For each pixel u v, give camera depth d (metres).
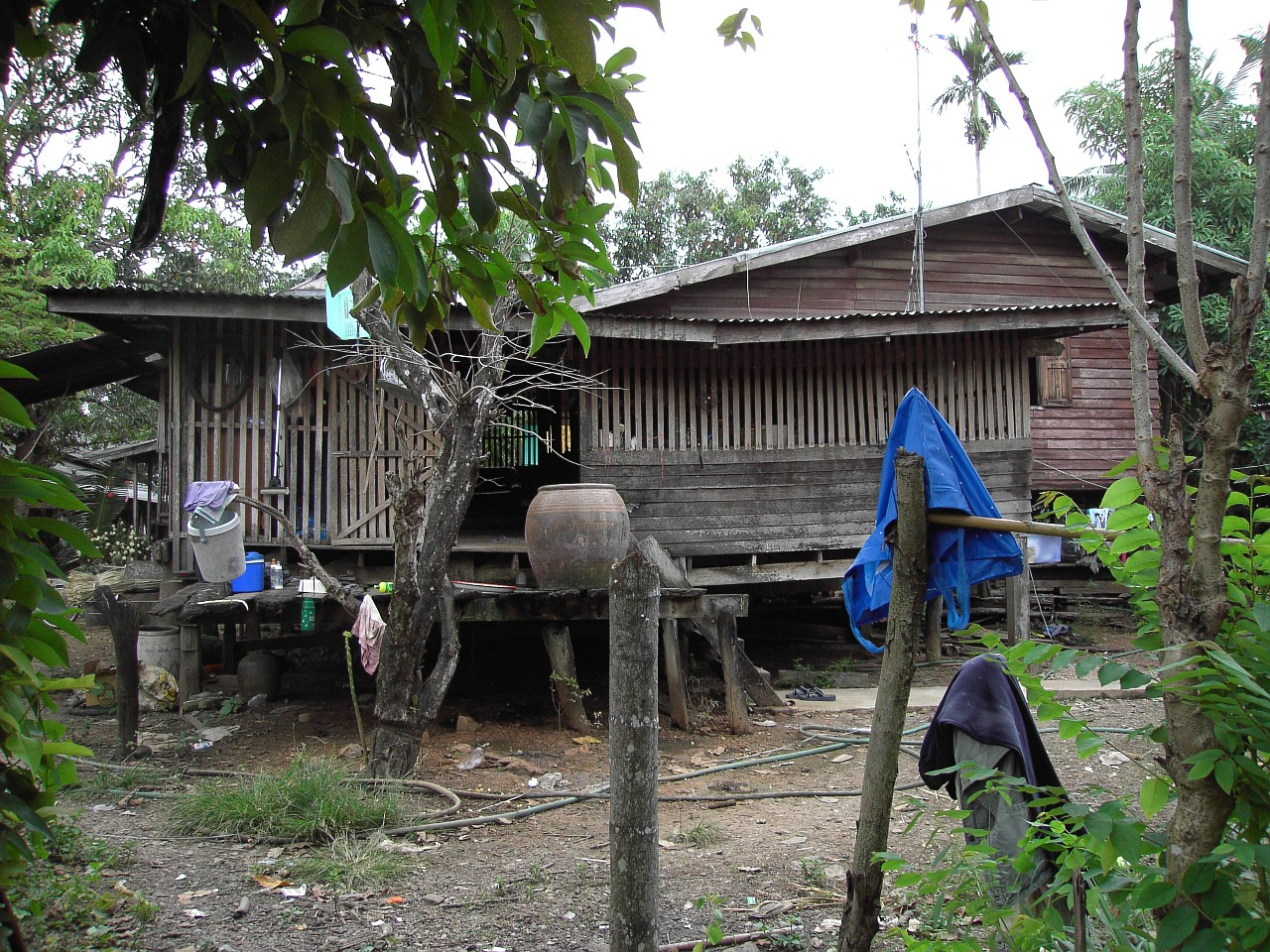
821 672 10.52
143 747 7.06
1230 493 1.94
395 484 6.42
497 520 13.51
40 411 14.02
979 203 13.55
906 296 14.09
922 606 2.88
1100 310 10.31
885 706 2.89
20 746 2.36
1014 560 2.92
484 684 9.78
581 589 7.82
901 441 3.08
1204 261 13.76
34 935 3.56
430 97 2.31
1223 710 1.79
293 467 9.60
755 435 10.68
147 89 2.42
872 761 2.92
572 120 2.24
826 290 13.81
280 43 1.94
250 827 5.09
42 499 2.30
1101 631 12.73
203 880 4.43
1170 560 1.84
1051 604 13.36
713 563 11.09
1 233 13.09
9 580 2.21
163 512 10.34
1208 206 16.73
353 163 2.26
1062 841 2.21
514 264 3.05
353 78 1.96
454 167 2.53
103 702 8.84
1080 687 9.38
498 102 2.26
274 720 8.12
